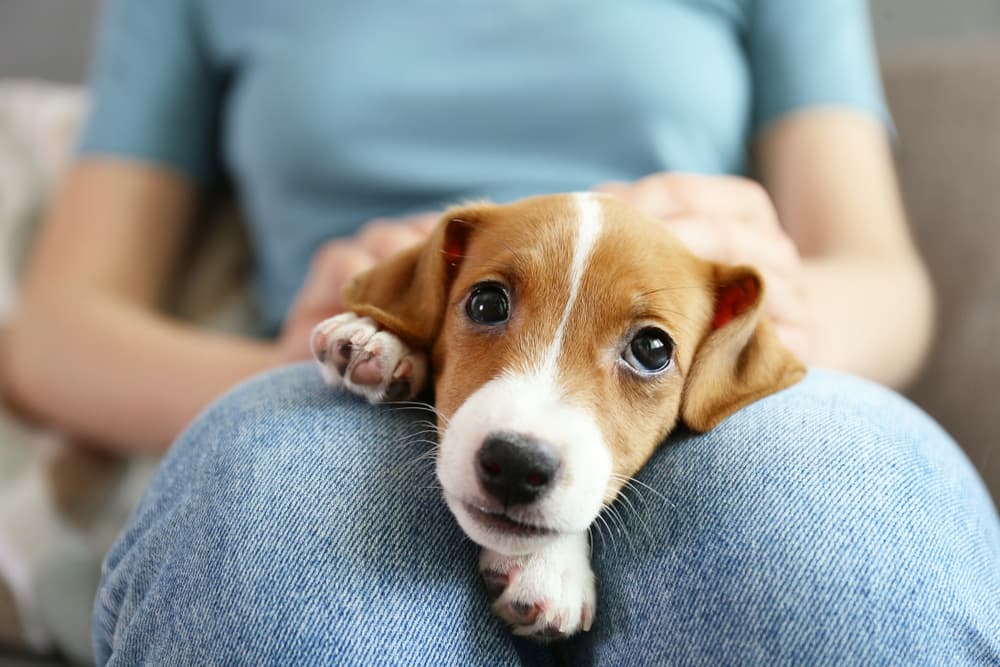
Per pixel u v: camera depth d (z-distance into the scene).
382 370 0.31
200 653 0.25
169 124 0.60
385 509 0.27
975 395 0.43
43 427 0.52
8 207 0.63
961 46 0.54
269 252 0.56
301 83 0.52
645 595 0.27
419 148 0.51
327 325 0.32
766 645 0.25
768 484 0.27
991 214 0.48
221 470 0.28
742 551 0.26
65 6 0.77
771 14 0.54
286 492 0.27
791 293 0.39
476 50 0.52
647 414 0.31
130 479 0.51
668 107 0.49
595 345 0.31
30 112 0.67
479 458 0.28
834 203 0.49
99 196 0.57
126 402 0.49
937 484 0.28
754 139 0.54
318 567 0.26
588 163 0.50
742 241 0.38
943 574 0.26
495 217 0.33
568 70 0.50
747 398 0.31
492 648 0.27
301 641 0.25
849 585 0.25
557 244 0.31
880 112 0.53
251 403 0.31
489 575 0.28
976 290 0.47
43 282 0.55
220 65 0.60
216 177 0.65
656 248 0.32
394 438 0.30
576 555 0.29
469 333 0.31
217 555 0.26
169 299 0.61
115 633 0.28
